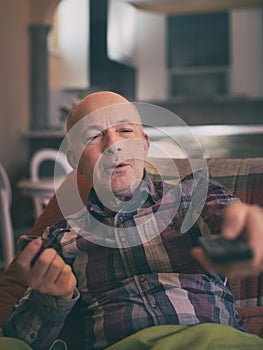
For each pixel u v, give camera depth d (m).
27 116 5.39
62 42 6.86
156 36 8.19
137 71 8.26
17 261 0.84
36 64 5.42
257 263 0.62
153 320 0.97
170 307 0.98
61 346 1.02
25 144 5.26
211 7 6.43
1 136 4.84
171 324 0.96
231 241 0.65
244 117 6.81
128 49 7.76
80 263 1.05
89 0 6.82
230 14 8.02
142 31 8.19
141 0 6.10
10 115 5.01
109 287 1.03
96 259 1.04
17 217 4.95
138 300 1.00
